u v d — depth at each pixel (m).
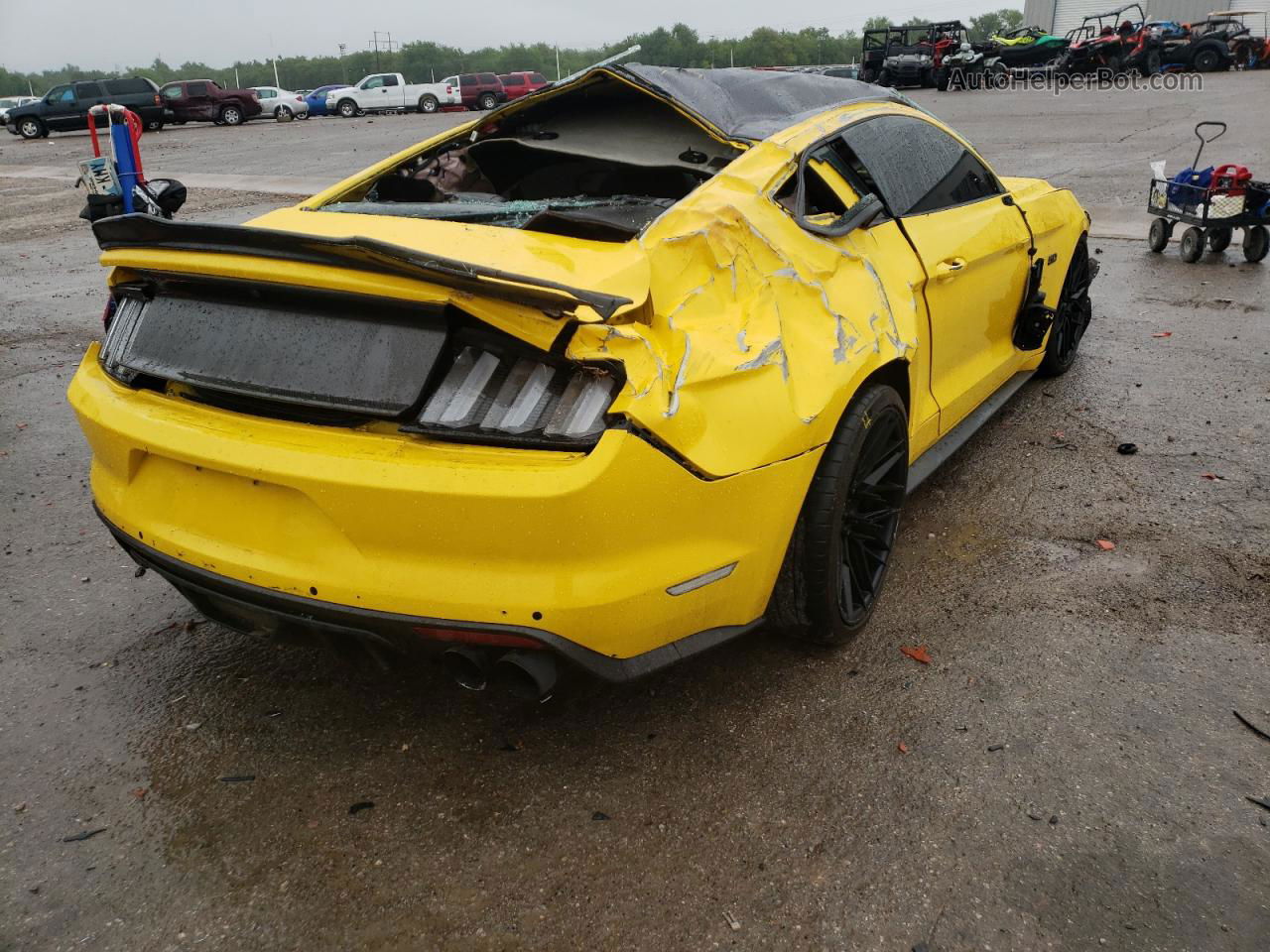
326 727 2.64
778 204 2.66
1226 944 1.94
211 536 2.28
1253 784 2.35
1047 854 2.16
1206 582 3.24
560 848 2.21
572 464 1.98
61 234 12.29
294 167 18.34
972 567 3.41
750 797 2.35
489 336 2.07
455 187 3.68
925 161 3.63
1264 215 7.77
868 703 2.69
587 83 3.32
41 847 2.22
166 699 2.76
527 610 2.04
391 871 2.15
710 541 2.26
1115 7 47.56
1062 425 4.66
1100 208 10.64
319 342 2.18
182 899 2.08
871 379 2.81
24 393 5.63
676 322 2.21
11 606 3.26
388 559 2.09
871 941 1.96
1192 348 5.78
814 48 156.62
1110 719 2.60
